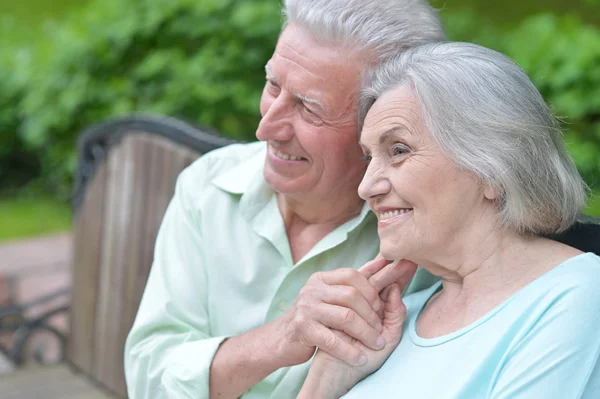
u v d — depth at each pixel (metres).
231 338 2.33
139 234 3.85
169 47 5.81
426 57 1.95
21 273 5.80
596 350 1.75
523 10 6.93
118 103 5.86
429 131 1.87
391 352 2.10
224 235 2.48
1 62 7.55
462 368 1.86
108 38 5.97
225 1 5.65
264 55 5.58
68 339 4.54
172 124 3.65
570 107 4.79
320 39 2.15
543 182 1.90
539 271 1.90
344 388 2.12
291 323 2.16
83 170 4.34
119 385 4.07
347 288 2.09
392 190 1.94
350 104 2.18
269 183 2.31
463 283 1.99
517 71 1.92
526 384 1.75
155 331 2.49
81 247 4.39
